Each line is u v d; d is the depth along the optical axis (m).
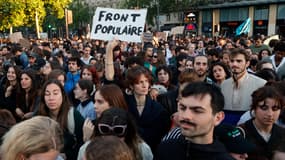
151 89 4.50
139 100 3.90
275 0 35.34
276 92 2.95
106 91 3.36
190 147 2.08
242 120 3.73
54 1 30.80
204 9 43.03
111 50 4.89
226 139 2.46
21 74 5.09
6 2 26.97
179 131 2.41
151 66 7.07
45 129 1.95
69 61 6.83
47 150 1.89
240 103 4.26
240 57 4.23
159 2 39.16
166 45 14.15
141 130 3.75
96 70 6.07
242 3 38.62
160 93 4.80
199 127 1.99
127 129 2.70
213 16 42.31
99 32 6.00
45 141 1.88
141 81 3.81
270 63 5.79
